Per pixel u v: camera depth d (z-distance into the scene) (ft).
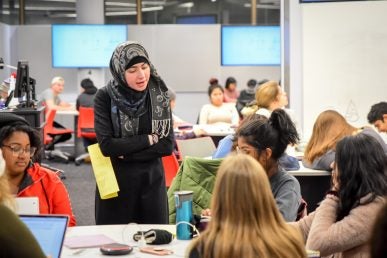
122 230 10.36
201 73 41.65
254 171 6.80
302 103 24.40
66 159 34.78
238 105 35.09
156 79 12.07
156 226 10.60
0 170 7.80
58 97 37.45
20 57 41.39
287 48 24.64
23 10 43.96
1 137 10.05
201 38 41.55
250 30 41.24
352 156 9.02
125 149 11.60
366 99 24.16
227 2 44.60
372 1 23.89
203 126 27.09
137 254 8.89
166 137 12.07
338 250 8.95
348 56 24.11
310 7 24.17
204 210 10.98
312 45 24.23
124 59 11.60
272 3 44.32
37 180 10.54
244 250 6.60
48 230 8.33
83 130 32.73
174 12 44.62
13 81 20.83
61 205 10.70
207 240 6.80
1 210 6.17
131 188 11.82
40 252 6.20
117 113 11.79
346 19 24.00
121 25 40.47
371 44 24.00
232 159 6.92
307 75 24.31
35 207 9.57
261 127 9.79
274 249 6.61
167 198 12.32
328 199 9.42
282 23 24.86
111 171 11.72
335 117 15.78
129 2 44.27
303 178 16.51
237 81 42.04
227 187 6.78
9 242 6.02
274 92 19.54
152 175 11.94
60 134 34.22
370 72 24.07
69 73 41.57
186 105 41.88
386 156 9.10
